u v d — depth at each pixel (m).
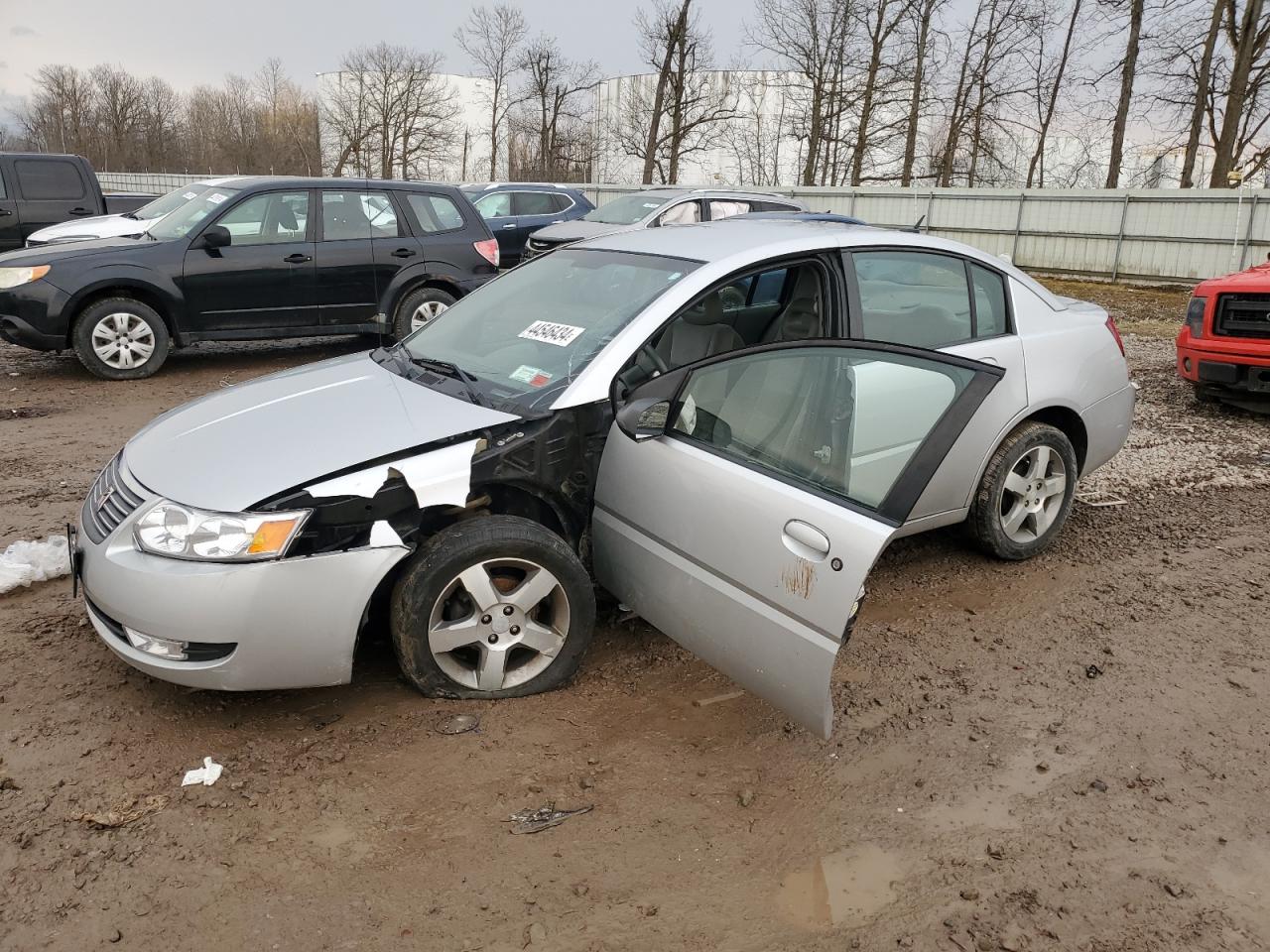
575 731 3.15
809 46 36.59
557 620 3.33
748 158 46.28
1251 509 5.52
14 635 3.67
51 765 2.87
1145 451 6.72
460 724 3.14
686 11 34.38
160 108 62.44
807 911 2.41
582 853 2.59
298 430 3.22
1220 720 3.31
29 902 2.34
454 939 2.28
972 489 4.31
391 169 53.88
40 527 4.88
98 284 8.44
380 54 53.09
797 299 3.93
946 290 4.27
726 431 2.98
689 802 2.82
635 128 39.81
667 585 3.09
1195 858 2.62
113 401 8.00
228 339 9.04
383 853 2.56
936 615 4.11
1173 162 33.41
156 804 2.71
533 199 18.42
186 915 2.32
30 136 62.72
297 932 2.28
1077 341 4.61
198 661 2.89
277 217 9.10
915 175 38.94
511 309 4.05
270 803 2.74
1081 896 2.47
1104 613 4.14
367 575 2.96
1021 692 3.49
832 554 2.57
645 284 3.70
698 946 2.29
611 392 3.33
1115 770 3.02
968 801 2.86
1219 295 7.45
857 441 2.71
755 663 2.83
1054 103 34.97
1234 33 26.17
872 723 3.27
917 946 2.29
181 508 2.90
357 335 10.39
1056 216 23.52
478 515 3.35
